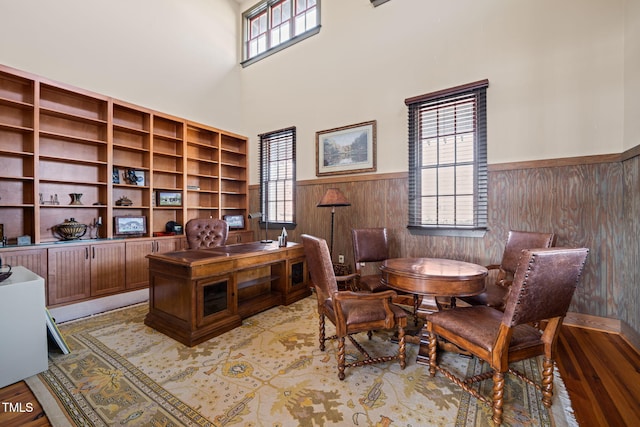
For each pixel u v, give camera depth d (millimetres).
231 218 5160
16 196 3133
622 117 2492
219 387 1804
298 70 4727
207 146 4879
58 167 3428
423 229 3461
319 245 1908
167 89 4449
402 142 3662
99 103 3719
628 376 1910
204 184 5074
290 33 4875
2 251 2674
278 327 2762
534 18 2863
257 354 2230
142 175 4133
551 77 2783
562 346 2334
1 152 2924
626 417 1539
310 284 4285
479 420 1523
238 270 2812
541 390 1638
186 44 4719
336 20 4277
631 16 2377
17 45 3061
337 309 1876
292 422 1501
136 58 4082
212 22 5121
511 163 2953
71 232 3289
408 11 3621
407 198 3609
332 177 4297
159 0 4367
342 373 1892
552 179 2777
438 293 2014
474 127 3172
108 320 2961
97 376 1927
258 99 5312
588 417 1542
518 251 2570
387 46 3787
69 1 3447
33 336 1941
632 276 2342
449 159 3330
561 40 2742
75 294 3121
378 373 1973
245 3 5527
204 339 2443
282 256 3367
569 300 1561
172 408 1612
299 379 1893
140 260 3717
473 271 2125
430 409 1608
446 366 2082
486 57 3096
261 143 5281
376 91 3877
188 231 3658
